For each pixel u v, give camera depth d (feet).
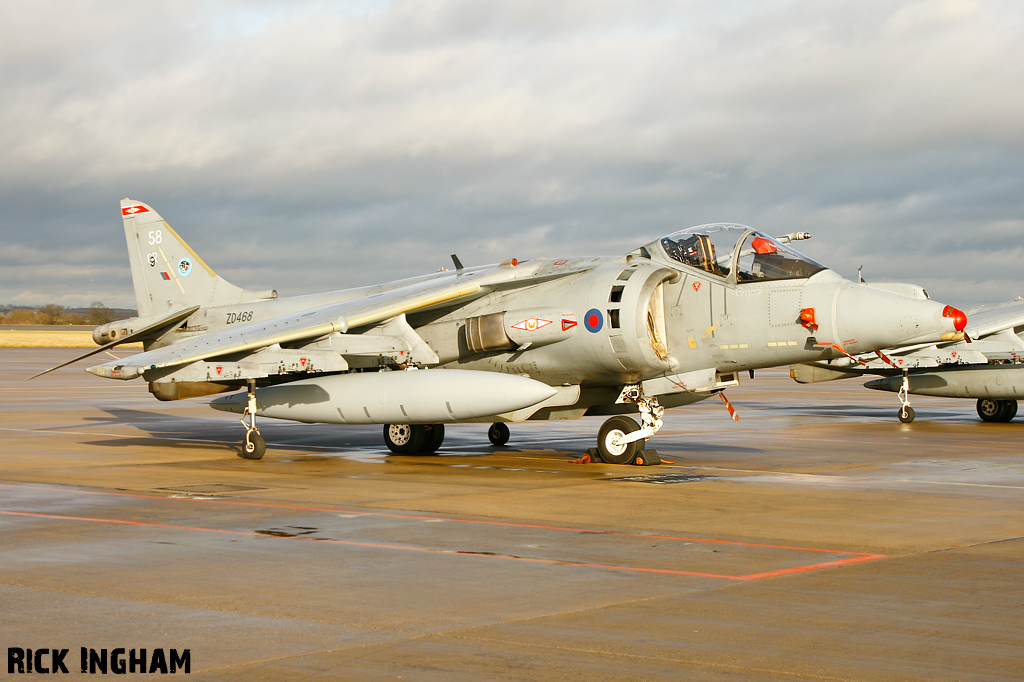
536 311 49.60
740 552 25.90
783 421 76.59
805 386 139.13
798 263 46.37
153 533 28.58
